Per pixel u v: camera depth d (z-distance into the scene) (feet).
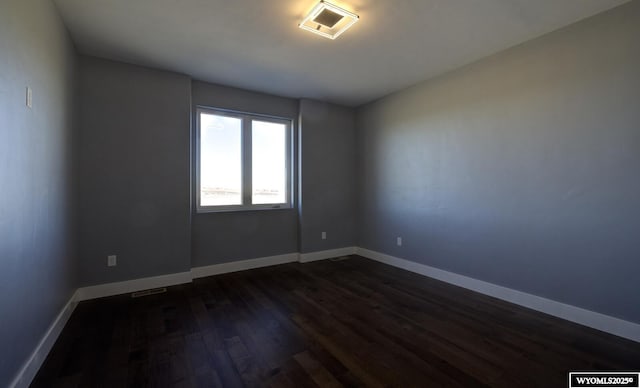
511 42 8.86
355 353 6.44
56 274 7.08
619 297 7.13
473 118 10.24
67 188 8.13
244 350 6.53
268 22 7.79
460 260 10.75
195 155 11.88
